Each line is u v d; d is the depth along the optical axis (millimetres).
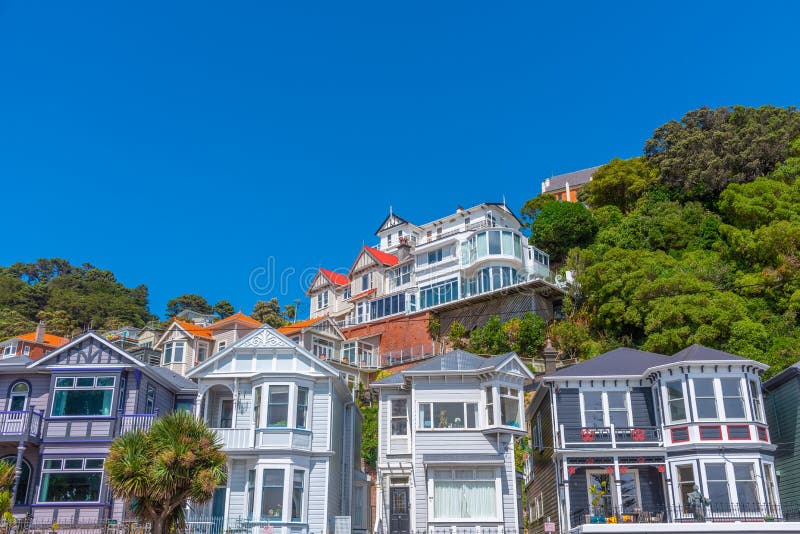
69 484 28797
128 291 140875
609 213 73062
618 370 30188
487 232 66562
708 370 27969
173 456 21375
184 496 21969
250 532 26562
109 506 28500
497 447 28766
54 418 29766
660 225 63312
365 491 38250
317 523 27734
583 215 72062
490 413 29469
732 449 26625
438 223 89312
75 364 30812
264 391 28828
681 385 28109
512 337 57531
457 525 27453
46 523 27906
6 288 118438
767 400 31016
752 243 53062
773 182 59031
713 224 61156
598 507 27781
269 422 28422
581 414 29391
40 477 28859
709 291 48125
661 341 45531
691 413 27406
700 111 75125
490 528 27359
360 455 39125
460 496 28016
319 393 29828
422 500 28047
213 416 30953
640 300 50469
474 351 58406
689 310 45781
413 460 28828
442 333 65875
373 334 69188
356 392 58219
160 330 71000
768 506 25578
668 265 54594
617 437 28156
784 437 29266
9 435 28547
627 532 23031
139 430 23031
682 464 27109
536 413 35938
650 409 29375
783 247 51469
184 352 63031
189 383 35781
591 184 79562
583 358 51844
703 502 24812
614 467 27734
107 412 29859
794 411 28281
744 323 43719
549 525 24484
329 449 28812
